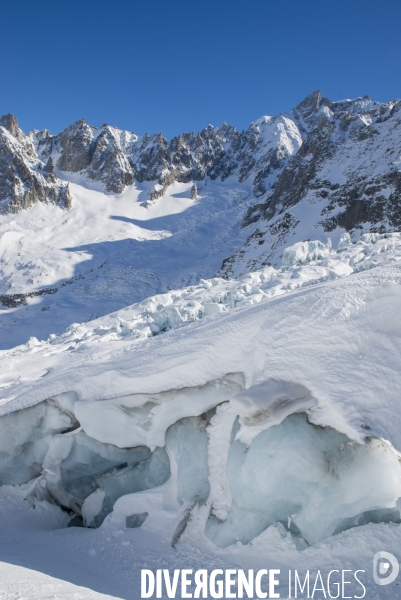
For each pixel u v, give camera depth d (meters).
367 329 7.02
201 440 7.42
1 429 9.56
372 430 5.72
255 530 6.23
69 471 9.04
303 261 28.03
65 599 4.75
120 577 6.14
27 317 94.69
